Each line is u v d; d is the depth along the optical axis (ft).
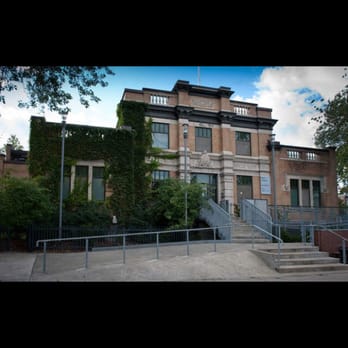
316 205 88.94
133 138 70.49
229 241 53.98
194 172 76.89
